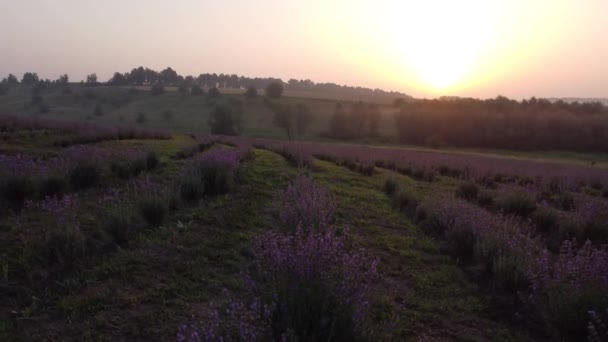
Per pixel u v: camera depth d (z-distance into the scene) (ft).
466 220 26.18
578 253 17.92
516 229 26.25
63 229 19.62
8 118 87.15
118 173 36.83
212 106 394.52
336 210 32.94
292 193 30.30
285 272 12.44
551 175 63.05
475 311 17.52
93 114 361.51
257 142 98.07
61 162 32.76
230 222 26.40
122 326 13.87
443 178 62.03
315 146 99.91
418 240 27.22
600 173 72.74
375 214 33.65
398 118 268.21
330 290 11.88
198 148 63.21
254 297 13.08
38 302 14.85
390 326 13.97
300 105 289.53
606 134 220.02
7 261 17.28
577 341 14.65
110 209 24.06
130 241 21.02
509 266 19.76
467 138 242.17
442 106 291.58
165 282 17.37
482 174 60.75
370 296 16.25
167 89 538.88
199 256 20.31
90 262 18.24
